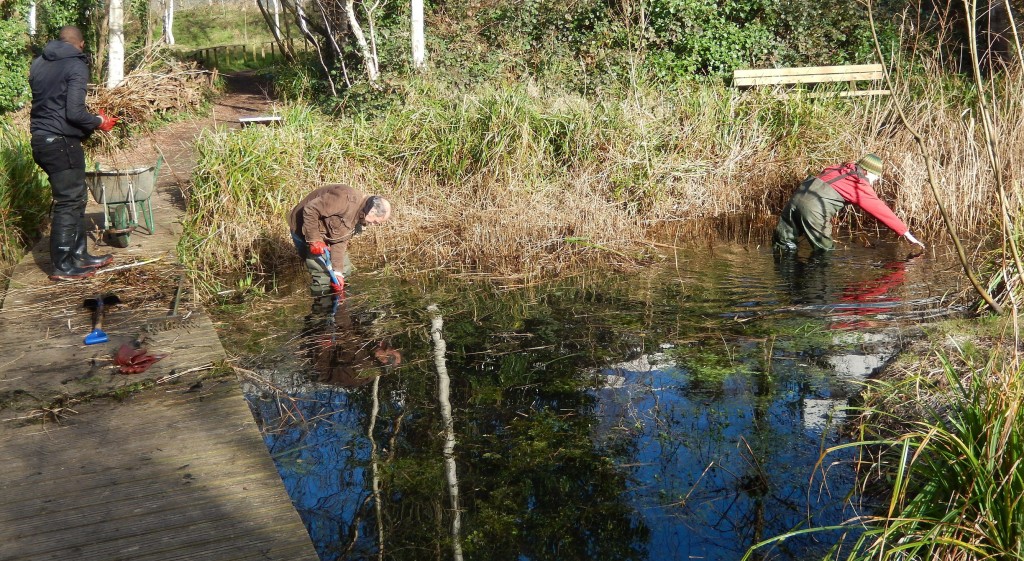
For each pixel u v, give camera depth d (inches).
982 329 180.2
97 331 185.5
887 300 218.7
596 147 354.9
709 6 545.6
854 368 178.2
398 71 492.1
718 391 173.6
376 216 241.9
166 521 114.4
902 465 106.9
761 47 544.4
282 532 111.9
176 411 149.9
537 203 312.8
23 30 503.8
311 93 587.2
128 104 410.6
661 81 512.4
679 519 130.4
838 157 341.4
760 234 307.6
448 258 286.2
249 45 1072.2
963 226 288.0
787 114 367.2
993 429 105.9
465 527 129.1
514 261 281.0
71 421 145.8
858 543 106.9
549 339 208.1
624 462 148.0
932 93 335.6
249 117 497.7
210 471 128.0
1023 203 192.4
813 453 147.3
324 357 198.5
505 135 344.2
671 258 279.7
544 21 559.8
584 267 273.3
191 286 232.8
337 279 249.3
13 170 287.4
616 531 127.6
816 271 252.2
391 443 156.3
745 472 143.2
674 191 345.7
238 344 207.0
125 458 132.2
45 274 239.1
